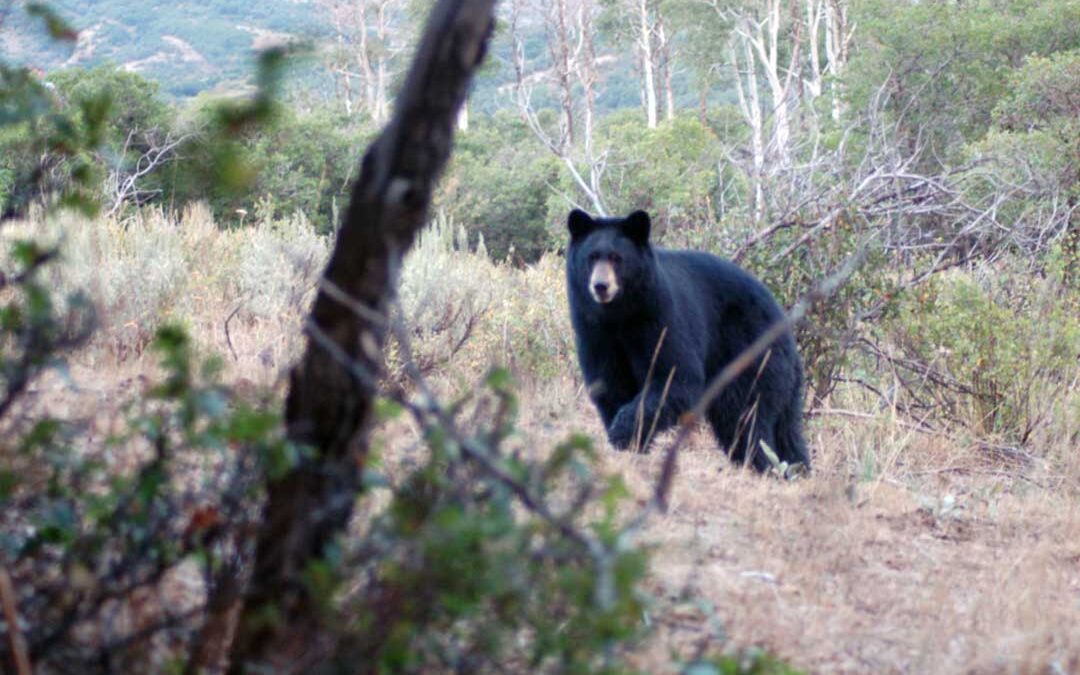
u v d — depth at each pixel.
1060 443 14.66
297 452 4.45
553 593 4.39
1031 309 16.52
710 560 8.23
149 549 4.82
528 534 4.17
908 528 10.23
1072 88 31.33
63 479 5.50
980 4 43.75
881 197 16.70
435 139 4.61
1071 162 23.25
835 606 7.78
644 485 9.88
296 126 32.94
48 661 4.62
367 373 4.51
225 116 4.32
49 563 5.12
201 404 4.29
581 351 12.74
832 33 65.81
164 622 4.86
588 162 20.73
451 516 3.99
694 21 72.62
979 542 10.07
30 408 6.29
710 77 75.75
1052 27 40.72
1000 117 32.88
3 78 5.12
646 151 35.72
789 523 9.58
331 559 4.41
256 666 4.38
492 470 4.10
